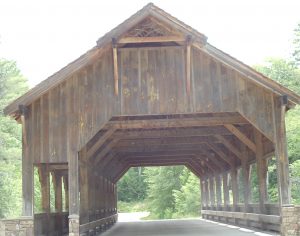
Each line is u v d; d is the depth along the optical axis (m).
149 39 11.78
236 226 18.53
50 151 12.33
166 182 48.03
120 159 23.47
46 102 12.48
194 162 26.66
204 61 12.55
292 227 12.21
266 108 12.54
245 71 12.24
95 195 17.44
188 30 11.76
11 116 12.63
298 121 23.98
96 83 12.51
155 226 21.59
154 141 18.56
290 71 30.19
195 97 12.41
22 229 12.05
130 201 64.44
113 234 16.66
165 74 12.48
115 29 11.67
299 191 25.17
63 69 12.11
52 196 30.17
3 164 25.33
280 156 12.47
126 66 12.52
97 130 12.34
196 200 42.41
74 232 11.98
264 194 14.85
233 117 13.96
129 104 12.38
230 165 19.02
